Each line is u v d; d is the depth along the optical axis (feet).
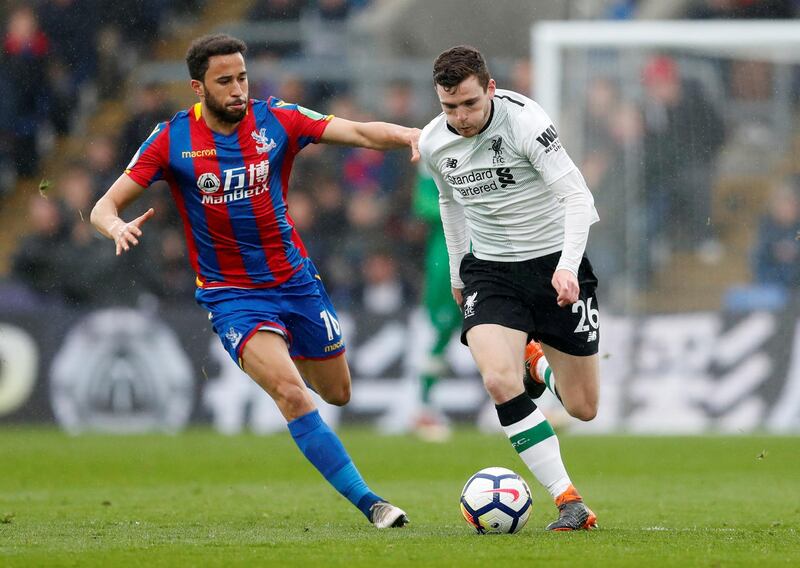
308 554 53.11
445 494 87.51
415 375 152.87
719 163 161.58
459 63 59.62
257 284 67.41
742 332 151.53
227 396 153.99
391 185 187.52
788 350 149.89
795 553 54.08
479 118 60.85
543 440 62.39
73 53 197.67
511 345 63.41
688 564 50.08
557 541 56.95
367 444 129.80
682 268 159.33
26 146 195.00
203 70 63.82
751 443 131.95
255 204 66.69
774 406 149.38
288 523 68.69
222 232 66.90
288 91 198.08
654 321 156.04
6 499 85.66
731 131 161.79
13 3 195.83
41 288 173.37
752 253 160.35
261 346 65.36
